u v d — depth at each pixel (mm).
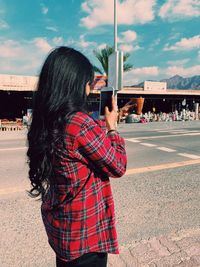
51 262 3225
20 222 4168
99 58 26375
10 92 23922
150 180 6426
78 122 1433
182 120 27609
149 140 12820
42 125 1488
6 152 9484
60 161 1441
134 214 4516
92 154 1438
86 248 1496
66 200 1479
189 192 5605
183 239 3717
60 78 1473
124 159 1545
